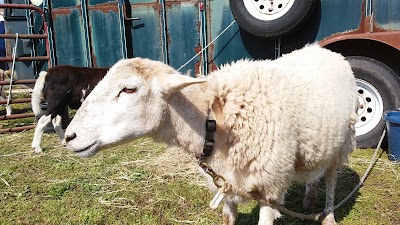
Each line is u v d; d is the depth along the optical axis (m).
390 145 4.38
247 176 2.38
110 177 4.21
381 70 4.59
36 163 4.75
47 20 6.94
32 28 7.48
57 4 6.84
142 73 2.18
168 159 4.67
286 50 5.13
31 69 7.95
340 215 3.28
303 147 2.48
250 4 4.84
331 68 2.88
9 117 6.43
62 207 3.57
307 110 2.44
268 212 2.45
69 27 6.83
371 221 3.17
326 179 3.06
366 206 3.41
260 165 2.30
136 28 6.18
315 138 2.48
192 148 2.34
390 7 4.55
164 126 2.30
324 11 4.86
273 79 2.43
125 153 4.98
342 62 3.05
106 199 3.69
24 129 6.48
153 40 6.09
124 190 3.85
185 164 4.49
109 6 6.30
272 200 2.46
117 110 2.16
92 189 3.92
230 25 5.41
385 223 3.13
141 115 2.19
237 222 3.25
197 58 5.77
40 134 5.29
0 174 4.36
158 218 3.34
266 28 4.72
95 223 3.29
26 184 4.10
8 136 6.10
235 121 2.29
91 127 2.15
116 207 3.53
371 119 4.76
